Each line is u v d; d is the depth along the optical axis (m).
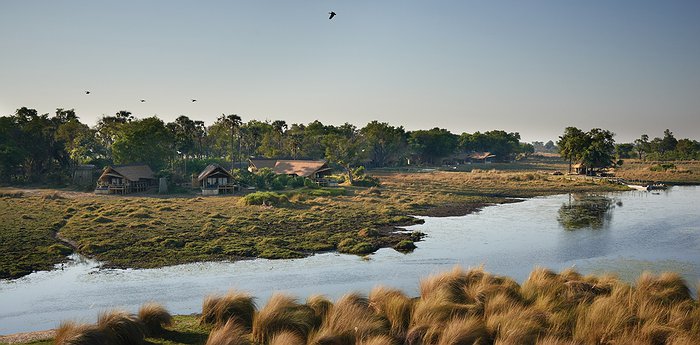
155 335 14.39
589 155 122.25
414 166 182.38
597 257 35.19
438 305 14.66
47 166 103.69
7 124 97.00
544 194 84.69
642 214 58.62
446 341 12.29
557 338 12.05
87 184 88.25
